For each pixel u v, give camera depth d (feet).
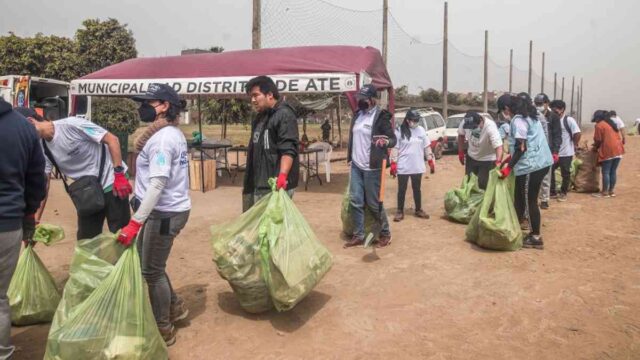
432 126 59.47
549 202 30.37
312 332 12.84
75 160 12.63
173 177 11.50
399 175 25.08
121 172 12.62
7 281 9.73
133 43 78.43
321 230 23.70
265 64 35.81
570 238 21.43
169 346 12.07
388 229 20.47
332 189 37.37
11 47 72.18
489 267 17.60
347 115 129.39
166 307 11.96
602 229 23.02
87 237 13.25
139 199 11.56
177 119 11.84
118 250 11.04
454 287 15.75
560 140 27.30
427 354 11.68
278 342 12.32
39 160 10.04
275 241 12.55
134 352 9.60
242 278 13.05
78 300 10.26
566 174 30.68
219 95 39.60
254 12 45.09
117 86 39.19
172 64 39.45
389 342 12.28
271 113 14.26
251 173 14.85
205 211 28.71
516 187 20.15
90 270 10.47
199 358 11.55
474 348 11.93
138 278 10.22
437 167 51.37
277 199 13.15
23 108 12.31
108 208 13.16
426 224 24.41
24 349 11.95
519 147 18.94
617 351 11.68
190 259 19.20
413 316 13.71
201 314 13.93
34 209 10.55
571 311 13.87
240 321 13.47
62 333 9.41
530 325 13.07
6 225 9.30
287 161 13.78
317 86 33.40
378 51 39.24
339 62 34.96
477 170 24.94
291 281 12.37
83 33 76.02
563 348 11.86
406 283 16.16
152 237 11.51
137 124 77.87
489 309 14.10
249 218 13.48
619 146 31.48
